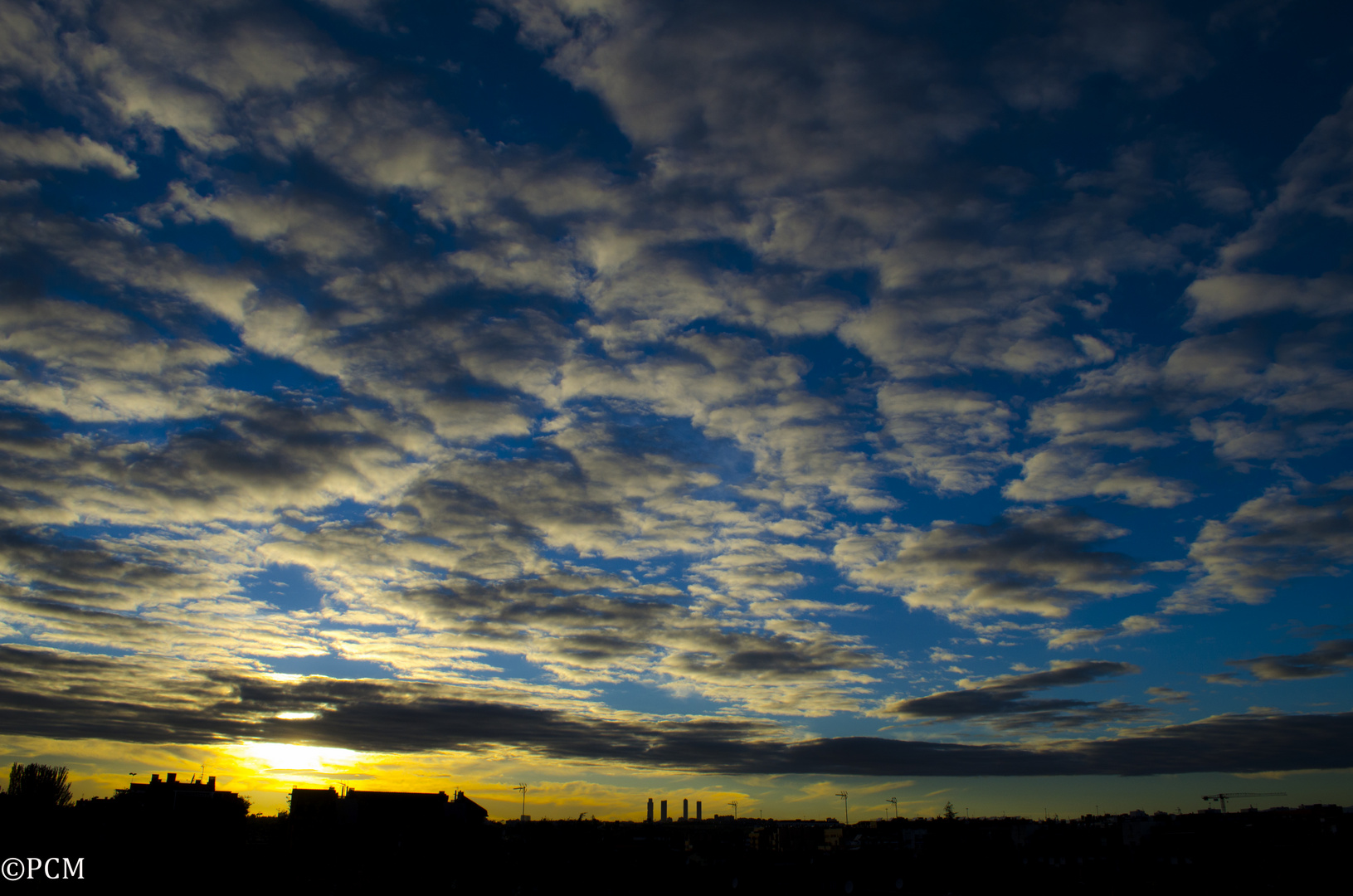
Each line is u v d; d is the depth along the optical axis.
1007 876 105.12
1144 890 96.00
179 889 97.69
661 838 136.50
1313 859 92.50
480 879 107.94
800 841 147.25
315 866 107.06
